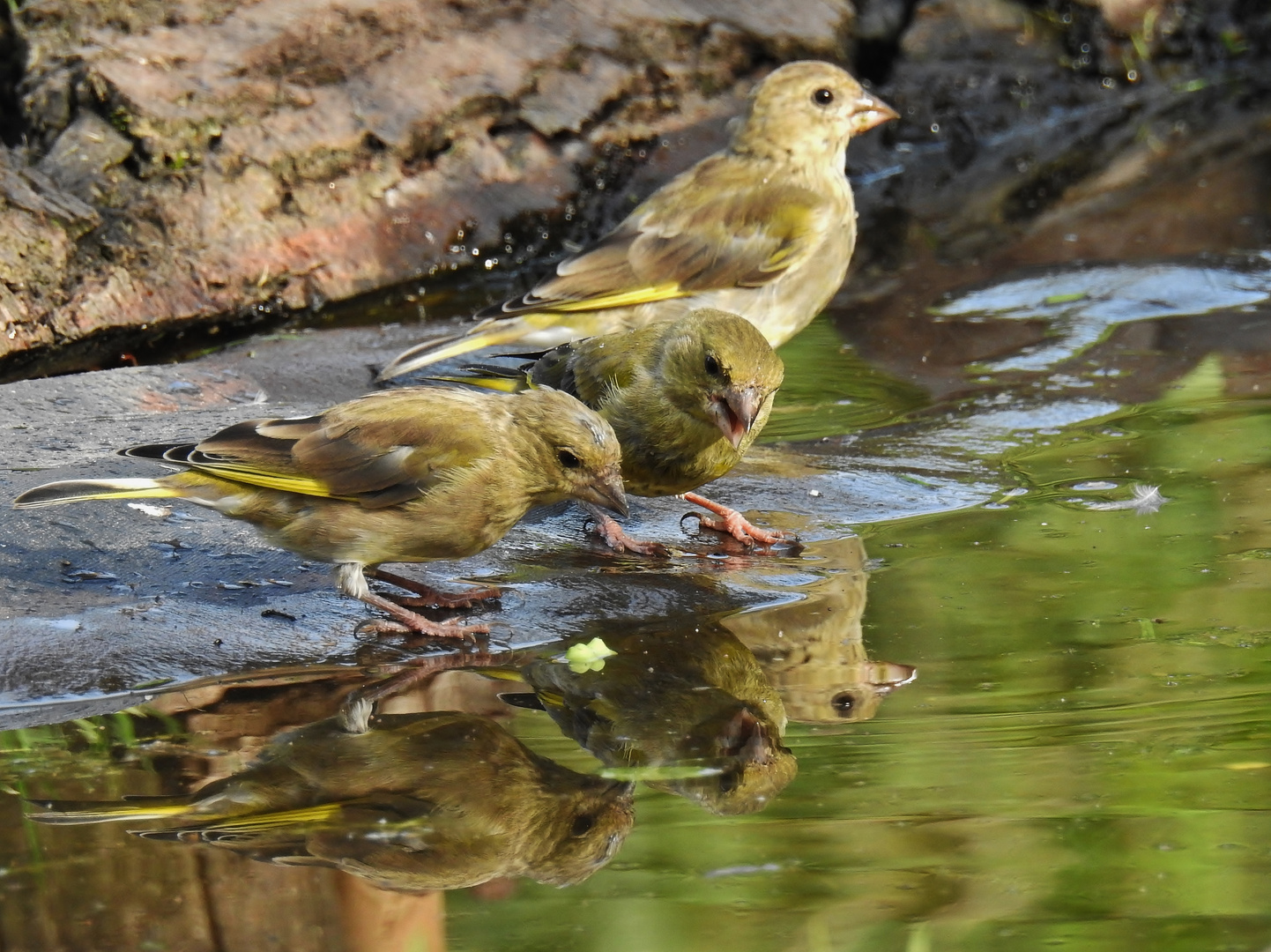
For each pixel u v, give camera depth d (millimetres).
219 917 6477
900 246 18500
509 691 8844
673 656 9242
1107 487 11883
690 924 6367
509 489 9867
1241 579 10016
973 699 8477
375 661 9234
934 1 22766
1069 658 8953
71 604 9672
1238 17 24219
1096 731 7996
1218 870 6719
